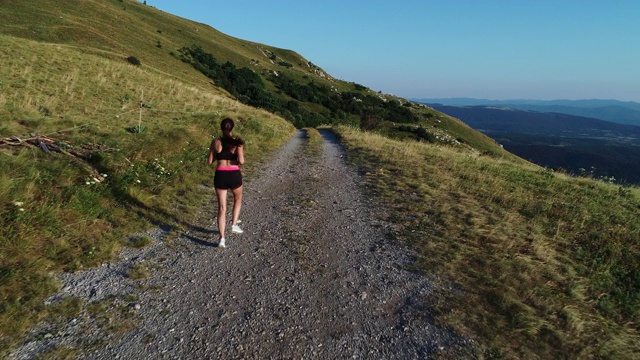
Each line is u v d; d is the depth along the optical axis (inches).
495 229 246.8
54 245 195.5
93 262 188.7
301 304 163.0
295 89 3503.9
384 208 298.0
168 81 1025.5
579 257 217.9
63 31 1871.3
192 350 131.6
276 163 487.5
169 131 496.7
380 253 215.5
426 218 269.9
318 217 276.2
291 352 133.3
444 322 152.0
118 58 1518.2
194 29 3922.2
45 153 314.3
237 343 136.3
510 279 184.4
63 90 631.8
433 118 4151.1
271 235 238.2
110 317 147.9
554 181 418.6
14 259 177.5
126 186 284.0
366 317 155.7
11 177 250.5
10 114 426.0
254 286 176.1
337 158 545.0
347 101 3801.7
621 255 221.5
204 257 203.2
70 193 248.5
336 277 187.8
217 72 2583.7
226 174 217.9
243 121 727.7
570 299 171.8
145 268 187.3
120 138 421.7
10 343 129.3
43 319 143.9
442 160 500.7
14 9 1900.8
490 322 152.3
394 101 4670.3
